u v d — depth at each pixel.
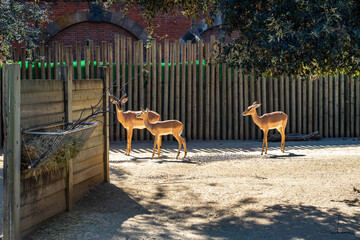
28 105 4.75
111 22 15.72
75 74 12.58
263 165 9.08
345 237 4.95
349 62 6.36
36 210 5.04
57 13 15.34
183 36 16.05
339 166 8.84
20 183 4.64
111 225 5.35
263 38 6.10
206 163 9.36
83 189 6.43
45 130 5.07
